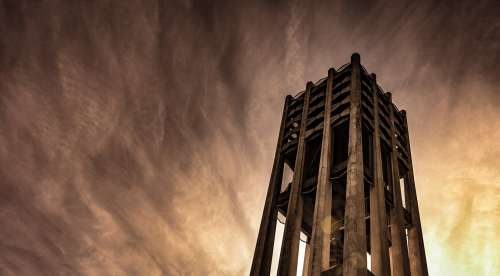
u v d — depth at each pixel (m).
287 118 28.88
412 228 22.27
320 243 17.55
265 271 19.81
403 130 28.52
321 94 27.28
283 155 25.95
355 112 22.69
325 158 21.39
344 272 15.66
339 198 22.00
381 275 16.59
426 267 20.75
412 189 24.55
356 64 27.05
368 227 22.34
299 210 20.77
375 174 20.77
